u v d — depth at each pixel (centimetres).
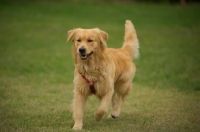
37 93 1212
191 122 859
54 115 937
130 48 1068
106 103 840
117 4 4028
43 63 1769
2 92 1203
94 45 842
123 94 994
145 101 1122
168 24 3052
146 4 4150
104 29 2753
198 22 3125
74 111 835
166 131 779
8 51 2048
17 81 1397
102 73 838
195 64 1758
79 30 877
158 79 1490
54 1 4025
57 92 1244
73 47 878
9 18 3053
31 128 802
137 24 3009
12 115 927
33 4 3762
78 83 846
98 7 3759
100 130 790
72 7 3684
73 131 770
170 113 955
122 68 961
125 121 891
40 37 2477
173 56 1972
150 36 2578
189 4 4244
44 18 3117
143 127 816
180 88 1321
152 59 1900
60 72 1603
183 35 2642
